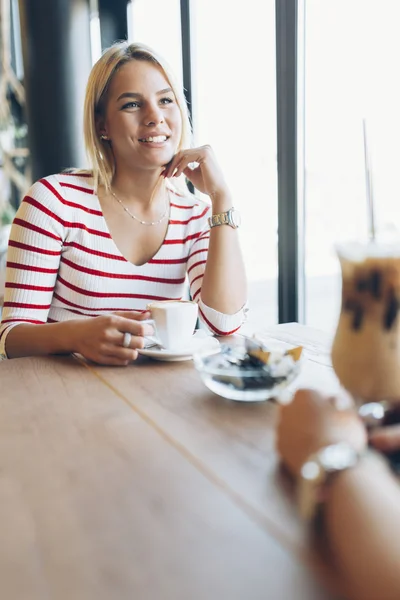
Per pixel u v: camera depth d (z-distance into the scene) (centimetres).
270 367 79
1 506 53
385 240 72
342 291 73
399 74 188
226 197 146
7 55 459
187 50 271
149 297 154
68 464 62
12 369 99
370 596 36
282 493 54
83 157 354
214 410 77
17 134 461
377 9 191
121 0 347
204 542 47
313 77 203
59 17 338
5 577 43
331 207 215
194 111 277
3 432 71
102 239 147
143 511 52
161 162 148
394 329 69
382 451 52
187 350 105
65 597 40
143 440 67
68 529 49
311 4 198
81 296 148
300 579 42
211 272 139
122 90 146
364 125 75
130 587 41
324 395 56
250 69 241
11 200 464
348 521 39
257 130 236
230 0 268
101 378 93
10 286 137
